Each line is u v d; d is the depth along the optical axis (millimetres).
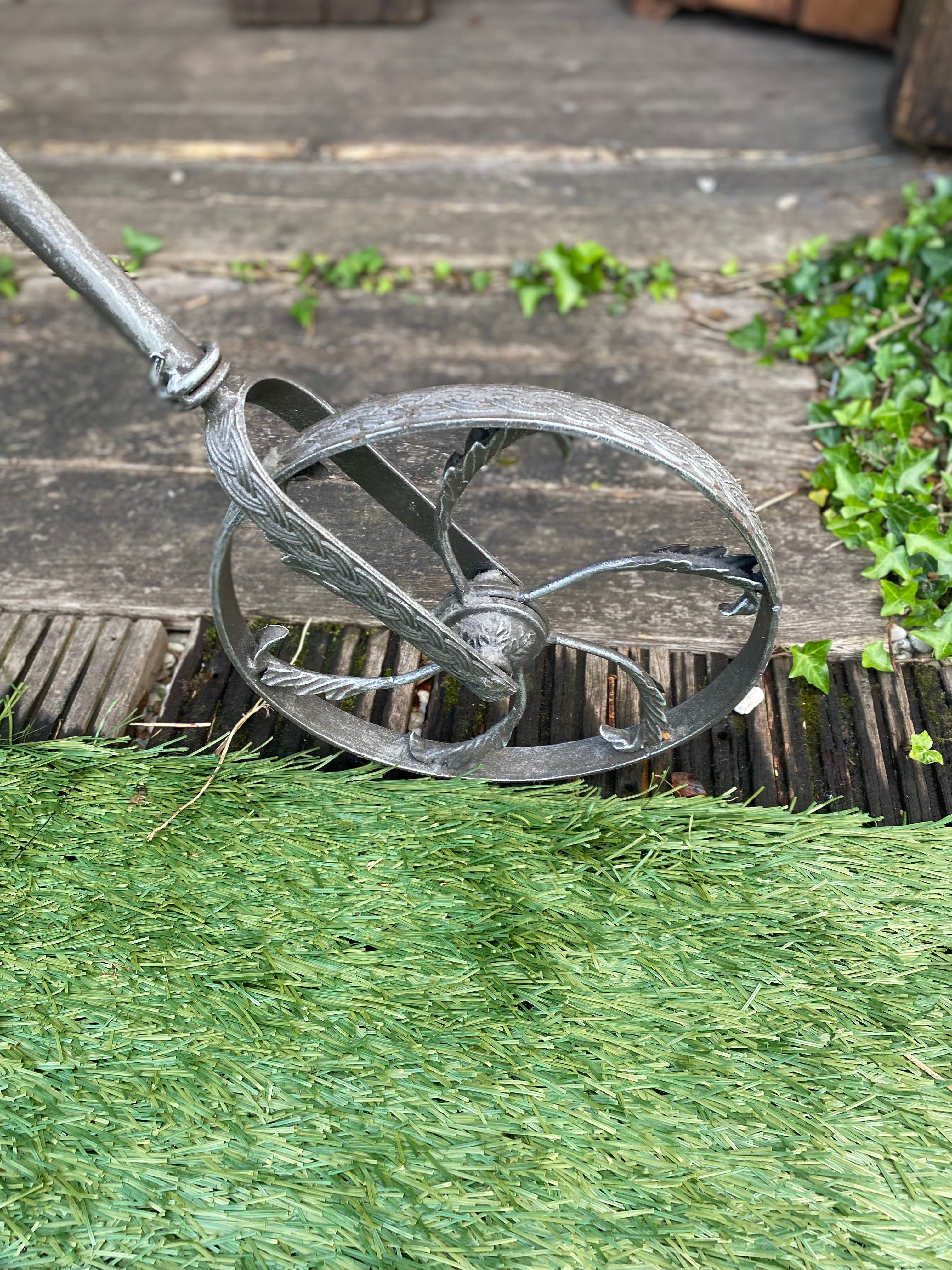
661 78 3910
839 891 1637
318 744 1891
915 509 2150
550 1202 1322
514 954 1568
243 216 3287
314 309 2949
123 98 3891
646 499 2357
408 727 1941
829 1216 1313
